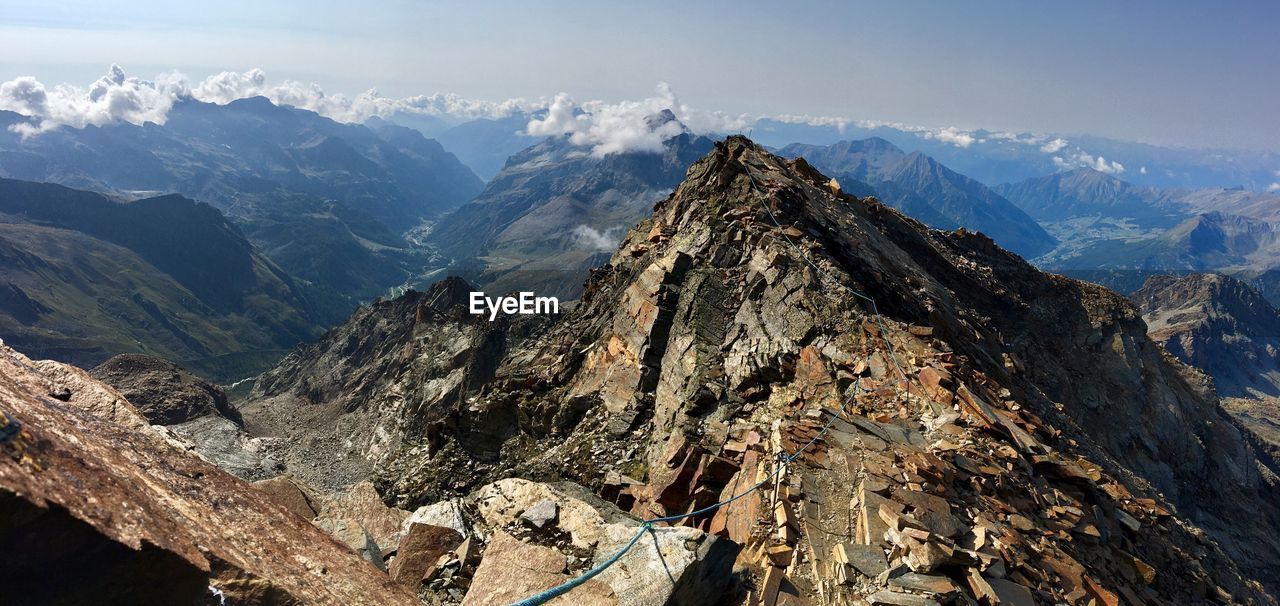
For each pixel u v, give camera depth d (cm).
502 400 5675
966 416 2903
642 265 6106
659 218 7112
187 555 698
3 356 911
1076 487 2722
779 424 2800
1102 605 1952
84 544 590
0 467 543
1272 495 8344
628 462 4038
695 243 5416
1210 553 3403
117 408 959
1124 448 6788
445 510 2158
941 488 2272
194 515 834
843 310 3991
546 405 5384
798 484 2306
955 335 4653
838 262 4584
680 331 4666
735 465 2934
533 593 1577
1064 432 4428
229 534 867
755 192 5528
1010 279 8331
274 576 843
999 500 2355
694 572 1673
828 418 2873
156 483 838
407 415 16425
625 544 1794
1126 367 7550
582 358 5800
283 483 1939
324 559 1018
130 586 636
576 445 4522
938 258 7162
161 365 17475
